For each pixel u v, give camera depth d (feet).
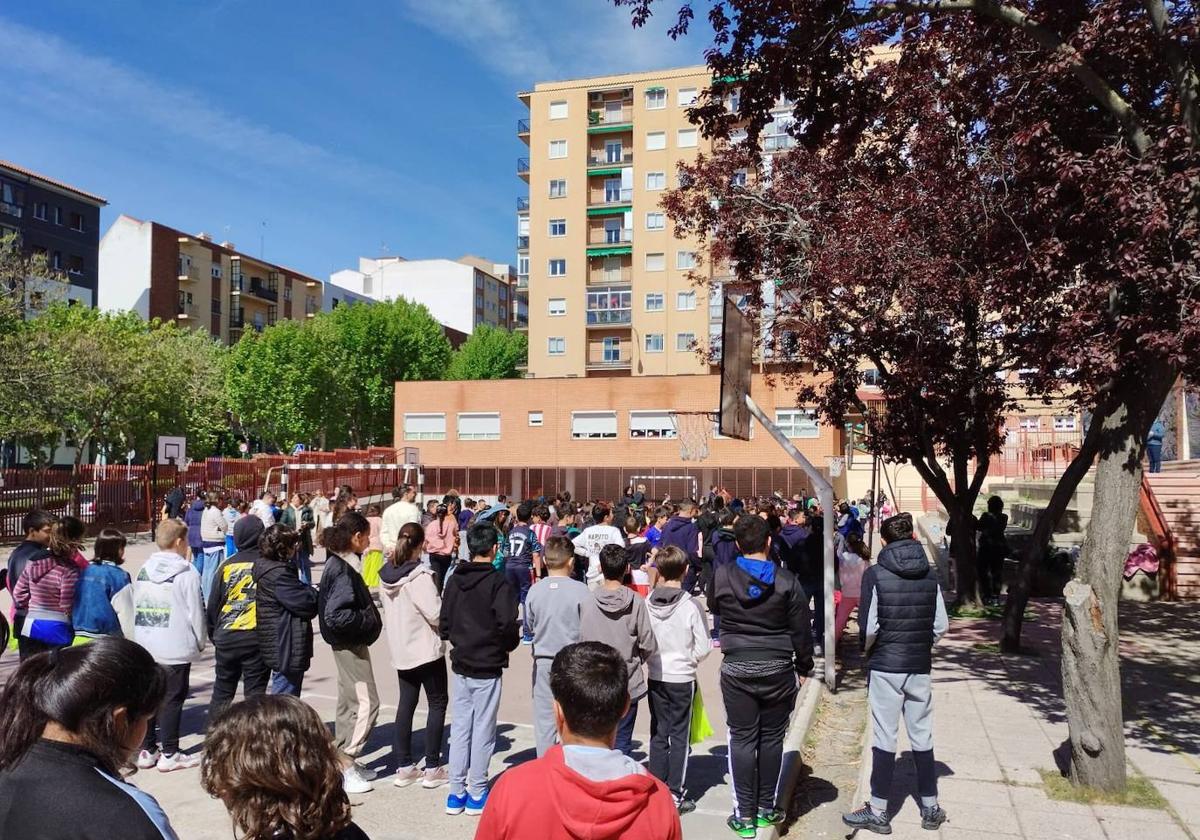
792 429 123.24
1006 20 22.35
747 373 29.55
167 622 19.72
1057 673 29.45
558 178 175.52
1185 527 45.11
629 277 173.58
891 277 36.52
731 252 44.91
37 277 92.02
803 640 16.34
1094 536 18.78
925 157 36.70
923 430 41.88
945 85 33.53
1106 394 19.48
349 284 328.90
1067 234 26.05
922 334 37.78
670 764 17.62
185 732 23.06
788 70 25.25
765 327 47.24
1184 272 18.71
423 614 19.07
